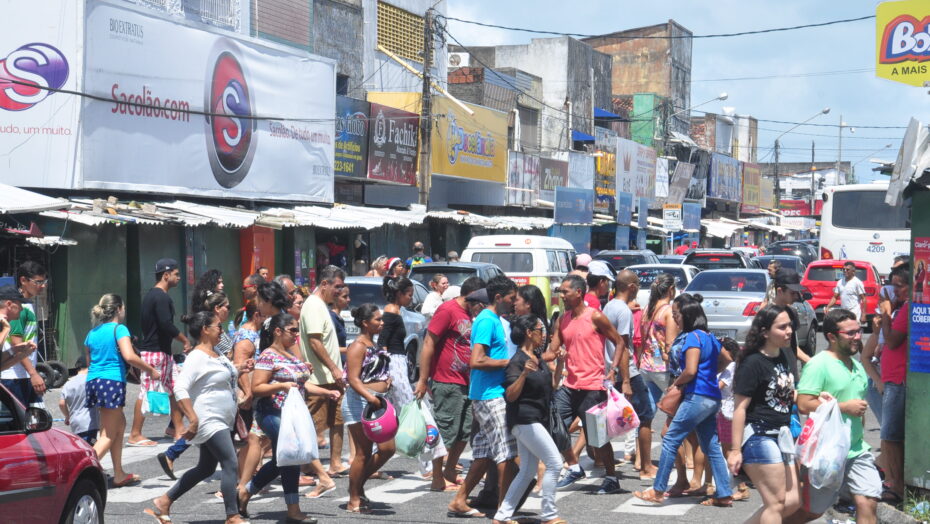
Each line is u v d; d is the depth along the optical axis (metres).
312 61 55.97
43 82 40.47
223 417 17.83
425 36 62.00
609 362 22.72
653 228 114.38
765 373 15.02
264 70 51.91
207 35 47.47
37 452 13.95
